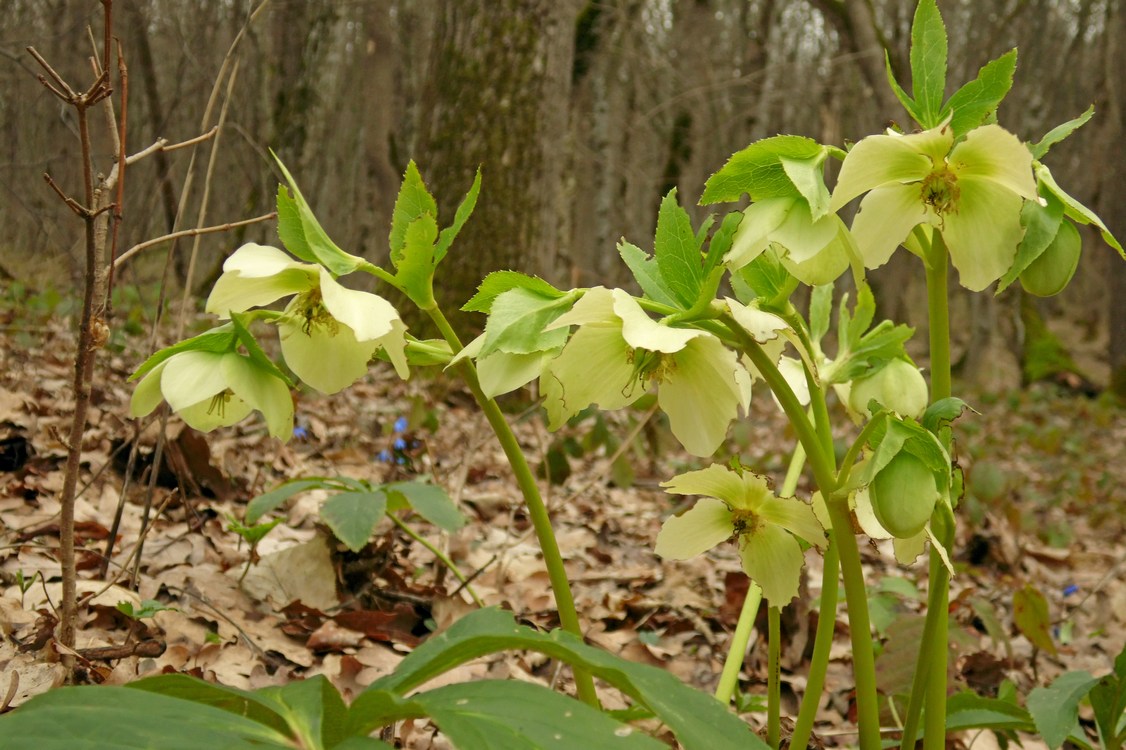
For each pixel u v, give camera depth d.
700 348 0.43
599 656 0.37
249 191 2.72
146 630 0.66
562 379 0.44
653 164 5.33
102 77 0.49
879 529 0.43
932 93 0.43
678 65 5.02
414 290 0.44
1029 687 0.85
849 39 3.28
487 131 2.03
